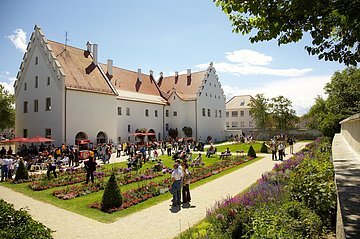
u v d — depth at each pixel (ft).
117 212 37.99
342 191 15.96
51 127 122.31
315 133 214.07
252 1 19.07
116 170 73.67
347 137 65.36
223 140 234.38
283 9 19.12
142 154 94.12
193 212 37.01
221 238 20.76
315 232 20.21
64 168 80.59
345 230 10.28
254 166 81.51
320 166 32.30
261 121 243.40
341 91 113.70
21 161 66.39
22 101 136.87
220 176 65.36
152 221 33.81
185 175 42.19
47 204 43.47
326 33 20.33
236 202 29.66
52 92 122.93
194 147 143.95
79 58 140.97
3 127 174.29
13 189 55.83
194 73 219.61
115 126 143.13
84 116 127.24
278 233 16.57
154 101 182.29
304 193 24.88
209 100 215.72
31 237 18.57
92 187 53.67
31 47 134.21
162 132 189.57
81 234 30.01
